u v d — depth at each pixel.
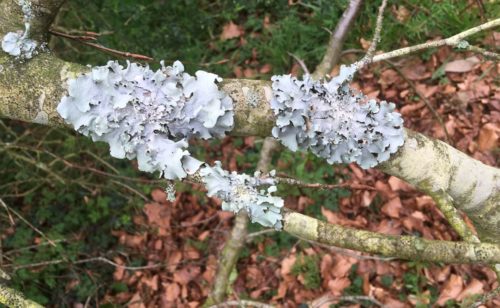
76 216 3.73
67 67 1.24
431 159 1.30
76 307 3.54
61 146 3.65
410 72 3.80
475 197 1.37
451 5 3.41
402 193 3.55
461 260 1.09
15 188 3.51
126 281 3.70
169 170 1.17
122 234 3.80
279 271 3.55
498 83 3.68
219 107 1.18
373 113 1.24
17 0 1.23
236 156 3.78
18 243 3.54
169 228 3.78
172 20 2.98
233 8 3.70
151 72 1.22
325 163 3.62
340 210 3.56
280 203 1.17
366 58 1.35
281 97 1.20
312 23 3.76
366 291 3.33
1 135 3.50
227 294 3.23
